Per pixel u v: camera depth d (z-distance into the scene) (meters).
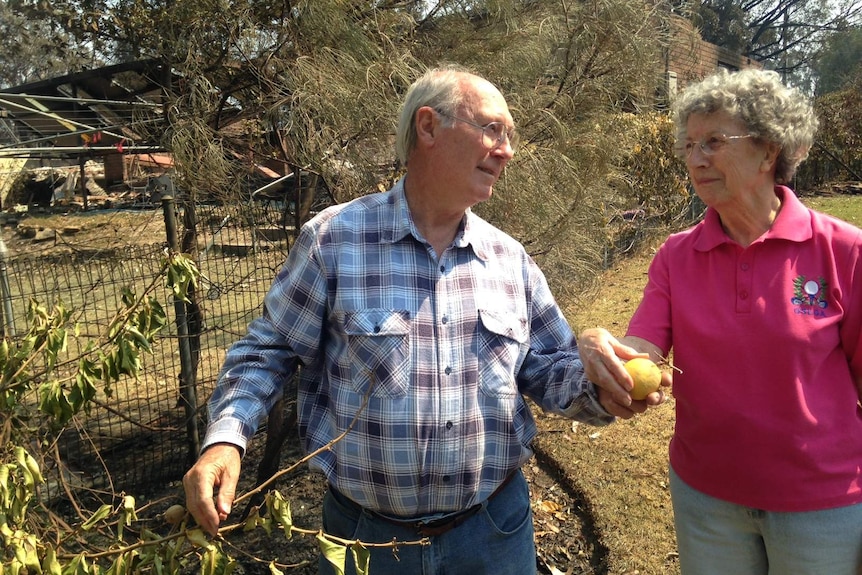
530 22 3.72
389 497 1.69
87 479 3.73
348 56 3.03
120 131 3.86
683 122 1.84
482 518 1.78
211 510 1.39
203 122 2.98
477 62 3.67
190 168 2.97
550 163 3.57
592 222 4.05
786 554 1.74
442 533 1.75
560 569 3.15
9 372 1.68
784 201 1.78
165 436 4.24
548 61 3.83
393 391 1.65
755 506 1.76
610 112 4.05
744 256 1.76
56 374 2.01
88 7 3.52
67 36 4.05
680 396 1.89
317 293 1.72
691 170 1.79
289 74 3.01
